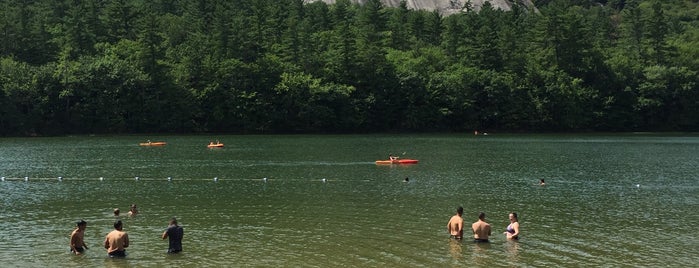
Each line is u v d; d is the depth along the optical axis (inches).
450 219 1616.6
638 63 6993.1
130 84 5644.7
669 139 5113.2
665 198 2041.1
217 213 1754.4
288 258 1273.4
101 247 1358.3
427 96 6358.3
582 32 6879.9
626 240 1441.9
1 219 1662.2
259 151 3791.8
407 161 3093.0
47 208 1829.5
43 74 5492.1
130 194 2095.2
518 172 2719.0
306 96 6107.3
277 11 7239.2
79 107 5600.4
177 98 5851.4
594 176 2593.5
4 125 5349.4
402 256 1290.6
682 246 1387.8
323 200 1975.9
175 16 7657.5
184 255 1294.3
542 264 1237.1
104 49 6220.5
